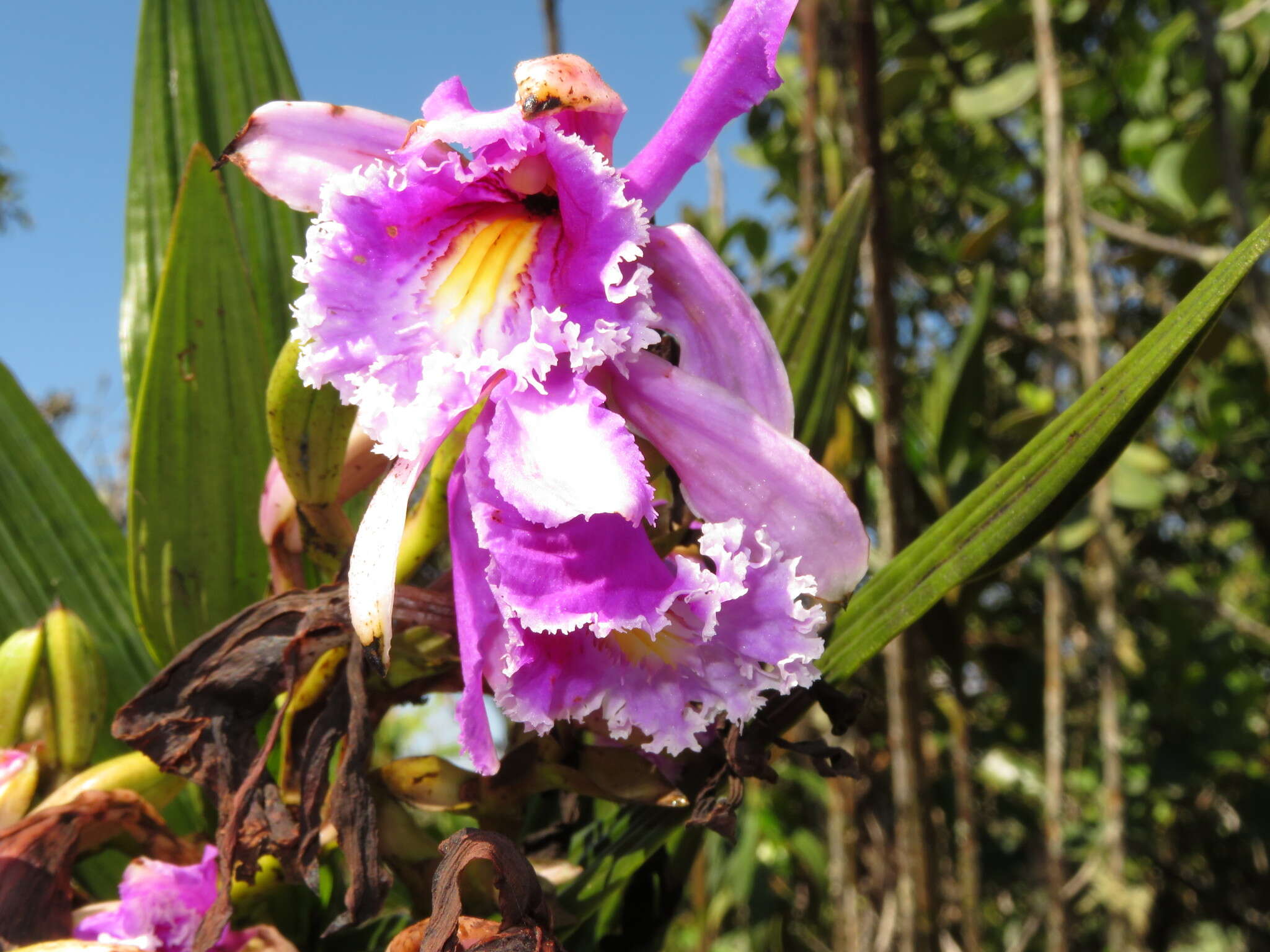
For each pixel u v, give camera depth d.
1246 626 0.47
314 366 0.14
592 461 0.14
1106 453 0.15
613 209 0.15
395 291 0.15
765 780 0.15
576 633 0.15
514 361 0.14
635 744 0.15
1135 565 0.60
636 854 0.17
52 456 0.24
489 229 0.16
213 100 0.26
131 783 0.18
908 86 0.53
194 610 0.21
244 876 0.16
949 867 0.45
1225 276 0.13
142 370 0.24
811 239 0.32
